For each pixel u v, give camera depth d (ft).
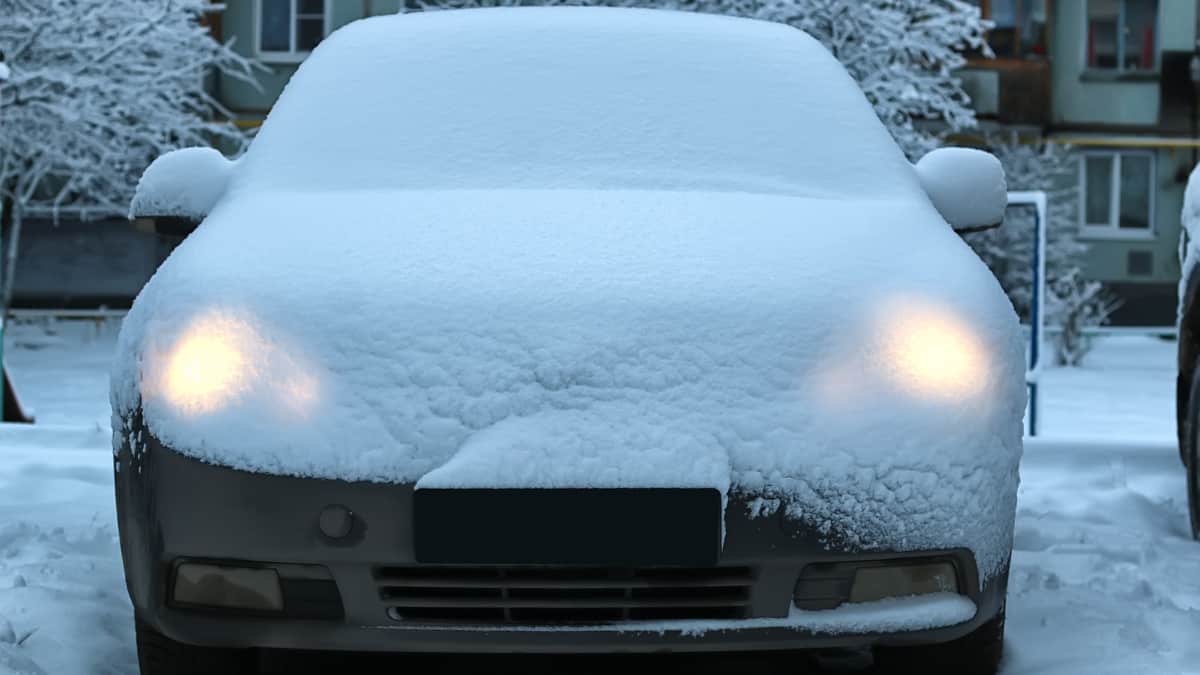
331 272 8.68
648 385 7.96
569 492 7.70
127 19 41.81
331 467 7.78
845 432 7.96
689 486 7.71
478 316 8.21
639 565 7.73
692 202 10.03
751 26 12.89
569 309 8.25
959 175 11.35
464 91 11.71
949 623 8.11
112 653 10.41
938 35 40.40
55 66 41.98
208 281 8.73
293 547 7.81
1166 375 55.21
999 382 8.50
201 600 8.08
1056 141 80.38
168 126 44.57
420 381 7.96
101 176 46.73
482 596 7.97
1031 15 79.87
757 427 7.89
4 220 66.03
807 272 8.79
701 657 10.69
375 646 7.94
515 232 9.25
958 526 8.08
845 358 8.21
